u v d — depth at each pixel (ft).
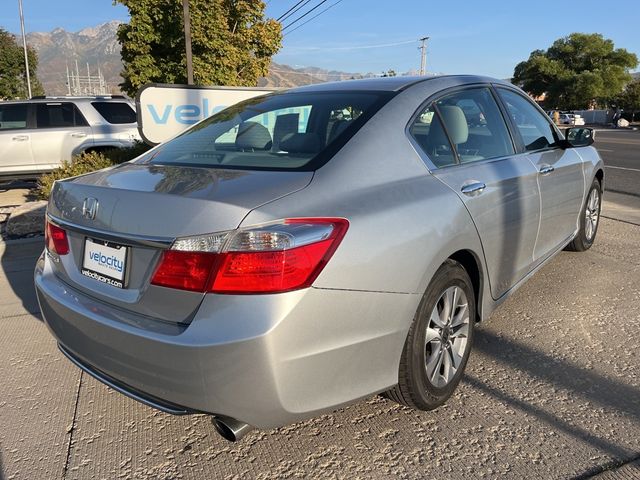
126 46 47.91
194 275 6.58
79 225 8.01
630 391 9.69
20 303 14.62
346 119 8.93
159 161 9.44
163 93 26.08
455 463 7.98
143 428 9.09
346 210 7.24
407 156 8.75
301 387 6.79
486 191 9.69
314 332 6.72
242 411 6.68
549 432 8.62
